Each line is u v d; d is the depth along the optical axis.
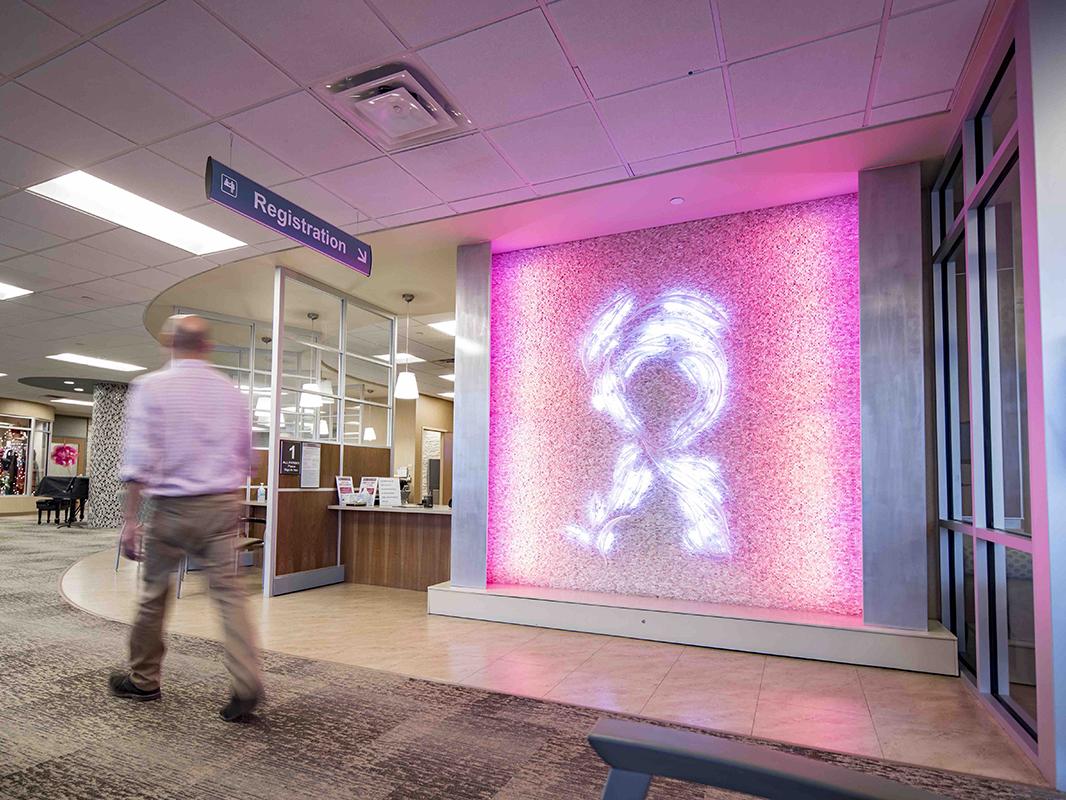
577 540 5.54
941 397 4.58
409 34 3.15
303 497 6.75
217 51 3.26
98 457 14.59
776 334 5.00
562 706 3.30
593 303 5.67
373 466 7.79
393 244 5.87
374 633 4.81
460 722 3.06
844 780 0.92
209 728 2.90
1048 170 2.65
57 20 3.04
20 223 5.40
